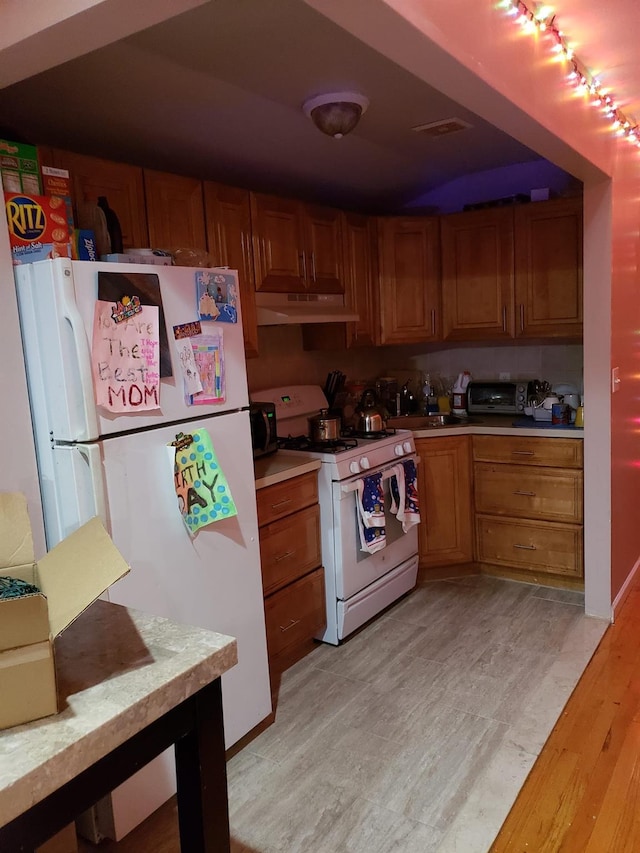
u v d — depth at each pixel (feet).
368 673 9.14
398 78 7.97
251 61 7.20
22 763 2.78
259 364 11.23
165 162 9.37
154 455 6.33
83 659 3.65
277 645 8.99
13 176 5.89
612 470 10.19
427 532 12.09
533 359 12.98
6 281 5.71
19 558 3.86
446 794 6.71
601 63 7.72
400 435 11.02
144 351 6.18
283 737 7.80
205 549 6.95
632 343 11.13
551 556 11.51
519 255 11.78
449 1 4.90
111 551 3.51
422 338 12.63
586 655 9.29
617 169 9.67
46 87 6.97
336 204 12.87
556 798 6.56
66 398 5.73
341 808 6.61
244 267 9.29
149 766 6.48
